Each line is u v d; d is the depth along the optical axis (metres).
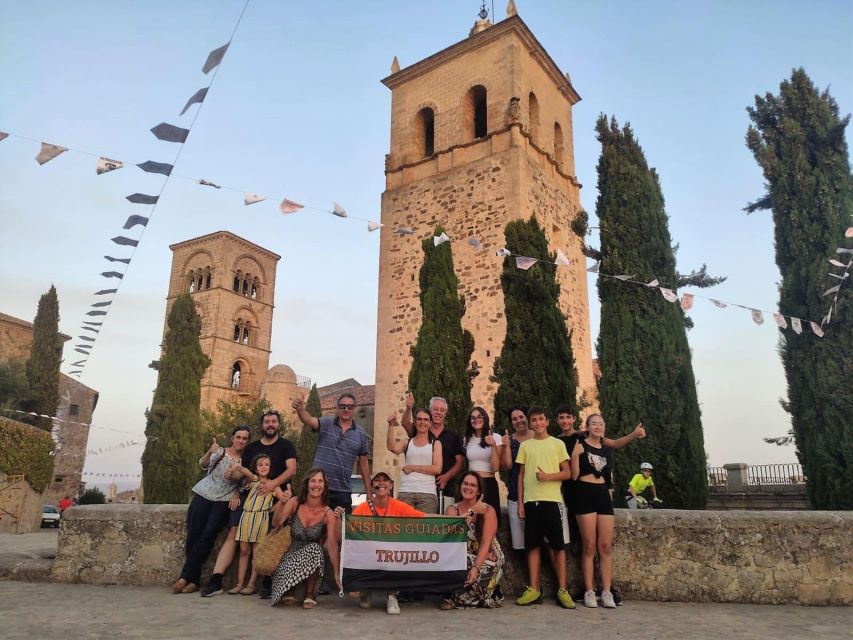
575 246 22.91
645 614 5.88
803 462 10.59
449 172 21.53
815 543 6.49
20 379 29.19
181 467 24.78
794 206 11.43
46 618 5.26
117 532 7.37
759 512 6.77
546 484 6.54
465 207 20.73
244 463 7.21
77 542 7.37
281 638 4.70
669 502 10.08
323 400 45.34
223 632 4.86
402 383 20.28
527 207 19.95
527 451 6.71
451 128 22.50
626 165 12.24
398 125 24.23
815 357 10.59
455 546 6.23
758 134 12.34
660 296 11.29
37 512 22.38
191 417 25.67
